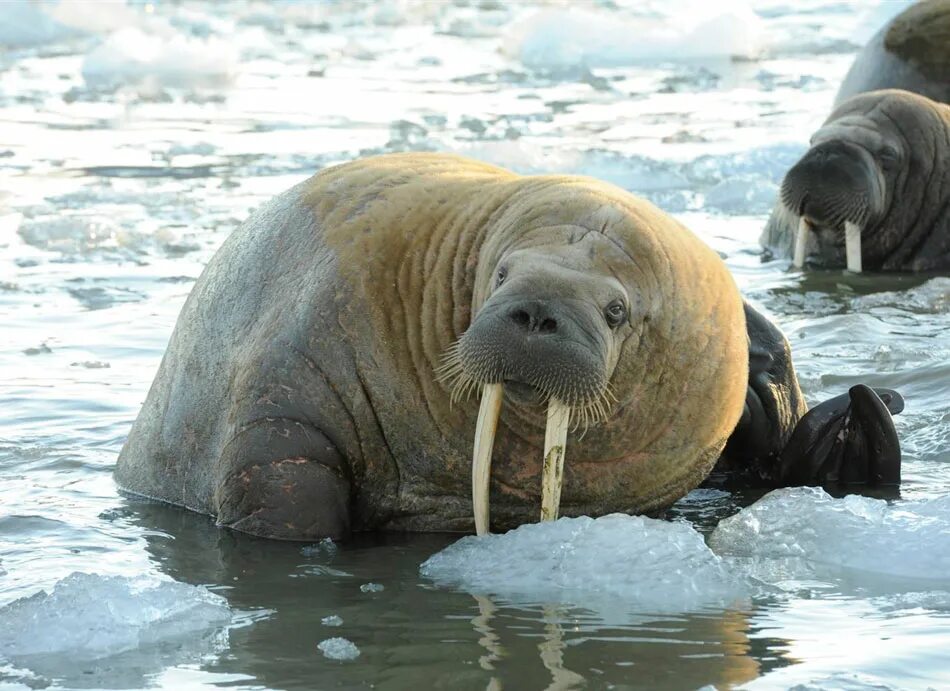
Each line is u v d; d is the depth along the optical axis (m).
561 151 40.28
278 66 62.31
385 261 15.08
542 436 14.67
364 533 15.29
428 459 15.00
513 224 14.59
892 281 29.27
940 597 12.62
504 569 13.47
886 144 30.98
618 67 62.75
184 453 16.16
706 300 15.01
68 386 20.91
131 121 47.66
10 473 17.25
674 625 11.95
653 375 14.59
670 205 36.69
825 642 11.46
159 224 32.75
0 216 33.53
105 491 16.66
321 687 10.62
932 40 37.66
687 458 15.30
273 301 15.45
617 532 13.77
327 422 14.86
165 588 12.62
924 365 21.16
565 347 13.03
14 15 69.06
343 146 42.34
